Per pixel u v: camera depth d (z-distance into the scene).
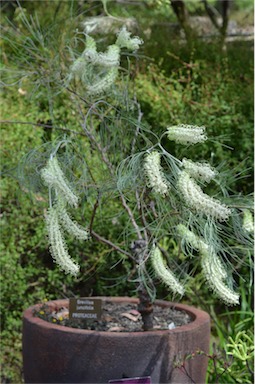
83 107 3.52
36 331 2.52
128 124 2.66
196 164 2.21
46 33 2.77
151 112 3.88
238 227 2.54
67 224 2.15
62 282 3.77
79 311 2.63
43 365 2.52
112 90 2.69
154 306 2.91
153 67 4.02
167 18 4.76
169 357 2.45
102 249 3.64
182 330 2.48
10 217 3.55
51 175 2.09
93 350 2.42
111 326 2.66
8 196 3.56
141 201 2.48
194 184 2.11
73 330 2.45
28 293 3.65
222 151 3.80
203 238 2.38
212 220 2.28
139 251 2.62
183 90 4.11
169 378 2.46
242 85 4.07
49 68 2.75
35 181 2.63
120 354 2.42
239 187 3.92
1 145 3.59
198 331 2.53
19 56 3.62
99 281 3.76
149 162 2.12
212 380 3.04
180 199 2.35
